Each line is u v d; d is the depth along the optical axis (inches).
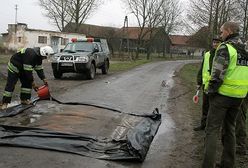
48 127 289.6
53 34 1952.5
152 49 3211.1
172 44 3718.0
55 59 727.7
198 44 1791.3
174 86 701.9
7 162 221.1
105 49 914.7
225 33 211.6
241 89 208.1
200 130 335.6
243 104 255.3
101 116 350.3
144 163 240.1
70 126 300.0
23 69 372.5
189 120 379.9
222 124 225.6
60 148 246.1
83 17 2385.6
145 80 789.2
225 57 202.1
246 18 1341.0
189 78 983.6
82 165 223.3
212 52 248.2
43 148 245.4
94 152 245.4
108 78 790.5
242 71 207.2
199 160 252.8
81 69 725.3
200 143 294.0
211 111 212.1
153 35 2768.2
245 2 1354.6
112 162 234.1
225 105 208.8
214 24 1363.2
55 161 226.7
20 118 323.9
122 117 358.6
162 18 2682.1
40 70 392.5
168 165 239.8
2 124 292.2
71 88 581.9
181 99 529.7
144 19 2556.6
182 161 249.1
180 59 2915.8
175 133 323.0
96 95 516.4
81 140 260.8
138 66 1396.4
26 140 255.3
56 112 352.8
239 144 261.7
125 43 2938.0
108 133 293.1
